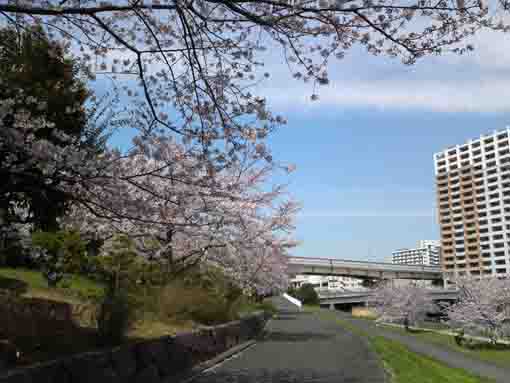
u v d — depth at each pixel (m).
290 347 16.64
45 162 5.92
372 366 11.89
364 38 5.68
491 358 16.92
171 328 11.91
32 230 9.77
